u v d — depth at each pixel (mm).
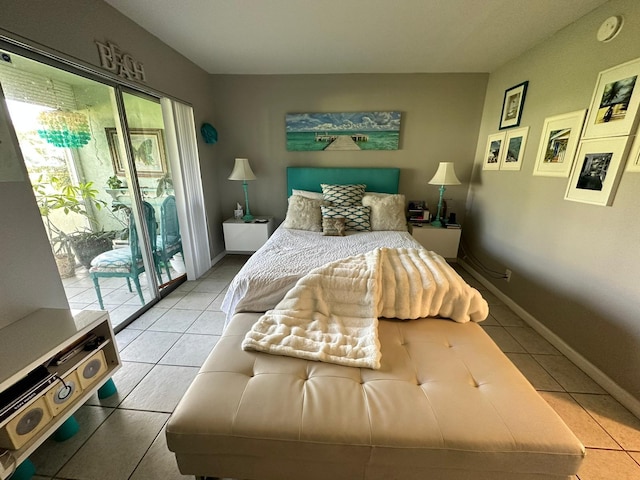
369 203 3107
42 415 1114
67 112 2070
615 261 1571
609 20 1605
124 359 1803
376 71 3166
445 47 2496
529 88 2402
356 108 3330
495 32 2180
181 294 2693
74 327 1262
